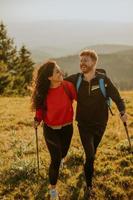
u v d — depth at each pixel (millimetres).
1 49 36938
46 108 5156
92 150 5141
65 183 5699
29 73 40969
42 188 5551
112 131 8562
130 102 13438
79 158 6602
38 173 5844
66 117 5180
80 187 5574
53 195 5180
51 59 5152
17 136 8500
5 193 5457
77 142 7848
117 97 5148
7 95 29234
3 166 6375
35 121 5242
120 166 6293
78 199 5258
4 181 5785
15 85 34719
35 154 7035
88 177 5363
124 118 5191
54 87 5109
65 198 5285
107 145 7629
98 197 5285
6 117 10961
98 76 5145
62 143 5375
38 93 5086
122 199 5246
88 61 5047
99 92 5133
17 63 38125
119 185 5602
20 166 6156
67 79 5293
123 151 7059
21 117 10906
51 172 5141
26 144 7652
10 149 7430
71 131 5312
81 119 5270
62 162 6160
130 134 8352
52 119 5117
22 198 5312
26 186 5637
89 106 5180
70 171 6090
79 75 5230
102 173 6000
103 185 5590
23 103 14922
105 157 6711
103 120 5277
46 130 5211
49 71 5023
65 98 5141
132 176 5898
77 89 5184
